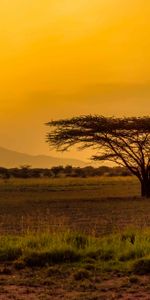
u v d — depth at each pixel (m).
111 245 28.08
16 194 100.50
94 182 154.00
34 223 46.19
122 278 23.16
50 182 155.00
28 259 26.06
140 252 26.61
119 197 88.69
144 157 91.75
